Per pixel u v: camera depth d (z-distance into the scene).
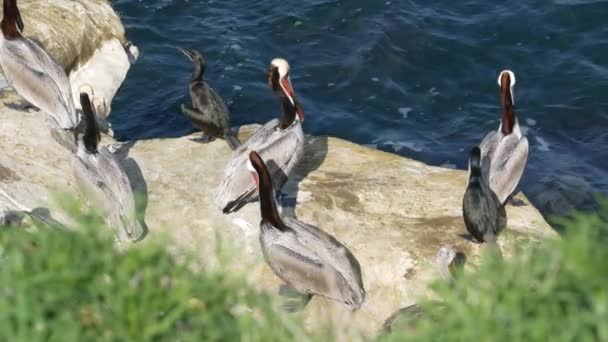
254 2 27.77
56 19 22.94
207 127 18.47
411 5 27.50
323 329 13.57
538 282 11.47
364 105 24.64
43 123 18.55
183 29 26.88
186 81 25.23
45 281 11.36
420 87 25.17
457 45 26.23
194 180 17.39
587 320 10.59
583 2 27.05
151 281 11.48
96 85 23.52
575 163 22.75
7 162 17.39
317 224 16.31
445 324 11.19
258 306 12.77
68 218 16.20
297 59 25.89
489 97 24.91
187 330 11.39
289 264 14.41
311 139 19.16
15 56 18.22
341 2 27.45
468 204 15.34
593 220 12.63
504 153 16.39
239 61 25.86
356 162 18.30
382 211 16.70
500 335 10.73
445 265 14.58
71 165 17.19
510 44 26.30
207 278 12.10
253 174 14.45
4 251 12.09
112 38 24.42
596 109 24.31
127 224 15.51
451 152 23.31
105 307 11.29
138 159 17.98
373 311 15.08
